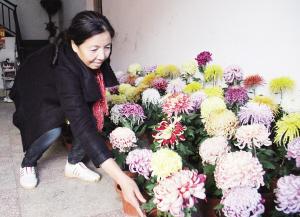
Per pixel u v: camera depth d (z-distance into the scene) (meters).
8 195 1.68
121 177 1.00
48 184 1.83
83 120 1.13
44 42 10.71
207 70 2.24
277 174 1.37
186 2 2.73
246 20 2.04
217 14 2.33
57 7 10.16
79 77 1.21
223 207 1.01
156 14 3.33
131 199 0.95
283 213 1.03
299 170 1.29
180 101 1.43
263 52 1.92
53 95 1.54
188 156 2.00
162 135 1.21
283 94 1.79
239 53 2.14
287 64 1.75
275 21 1.81
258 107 1.36
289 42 1.72
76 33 1.05
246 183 0.93
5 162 2.25
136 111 1.92
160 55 3.34
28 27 10.49
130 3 4.04
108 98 2.35
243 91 1.71
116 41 4.71
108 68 1.60
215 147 1.17
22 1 10.23
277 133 1.40
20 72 1.66
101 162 1.04
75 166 1.90
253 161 0.97
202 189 0.87
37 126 1.61
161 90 2.47
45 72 1.52
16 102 1.82
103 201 1.60
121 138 1.47
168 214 0.98
